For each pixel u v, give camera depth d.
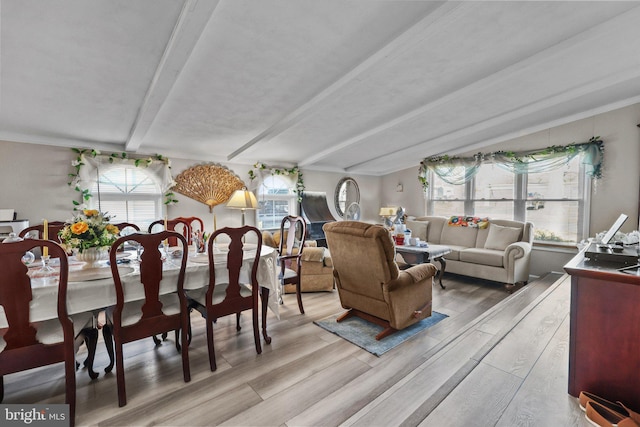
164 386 1.97
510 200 5.15
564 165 4.57
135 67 2.36
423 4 1.99
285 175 5.58
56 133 3.44
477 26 2.30
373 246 2.53
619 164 4.09
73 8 1.77
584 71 3.13
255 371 2.14
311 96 3.12
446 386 1.69
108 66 2.33
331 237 2.90
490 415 1.45
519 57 2.75
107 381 2.04
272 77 2.73
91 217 2.22
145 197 4.25
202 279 2.24
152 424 1.64
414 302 2.85
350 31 2.20
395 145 5.29
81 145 3.72
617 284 1.43
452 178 5.75
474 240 5.10
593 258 1.74
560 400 1.54
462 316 3.23
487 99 3.65
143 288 1.96
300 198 5.79
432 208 6.22
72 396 1.66
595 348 1.49
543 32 2.43
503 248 4.59
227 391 1.92
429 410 1.51
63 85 2.54
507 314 2.97
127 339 1.87
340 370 2.15
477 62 2.79
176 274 2.08
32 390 1.94
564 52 2.60
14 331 1.56
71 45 2.07
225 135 3.99
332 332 2.79
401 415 1.52
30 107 2.84
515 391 1.62
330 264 4.10
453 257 4.78
